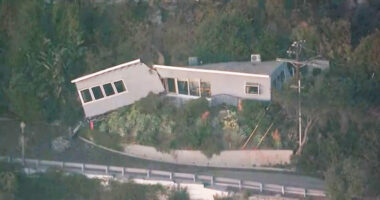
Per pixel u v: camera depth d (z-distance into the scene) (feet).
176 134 212.64
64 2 231.50
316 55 227.20
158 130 213.66
